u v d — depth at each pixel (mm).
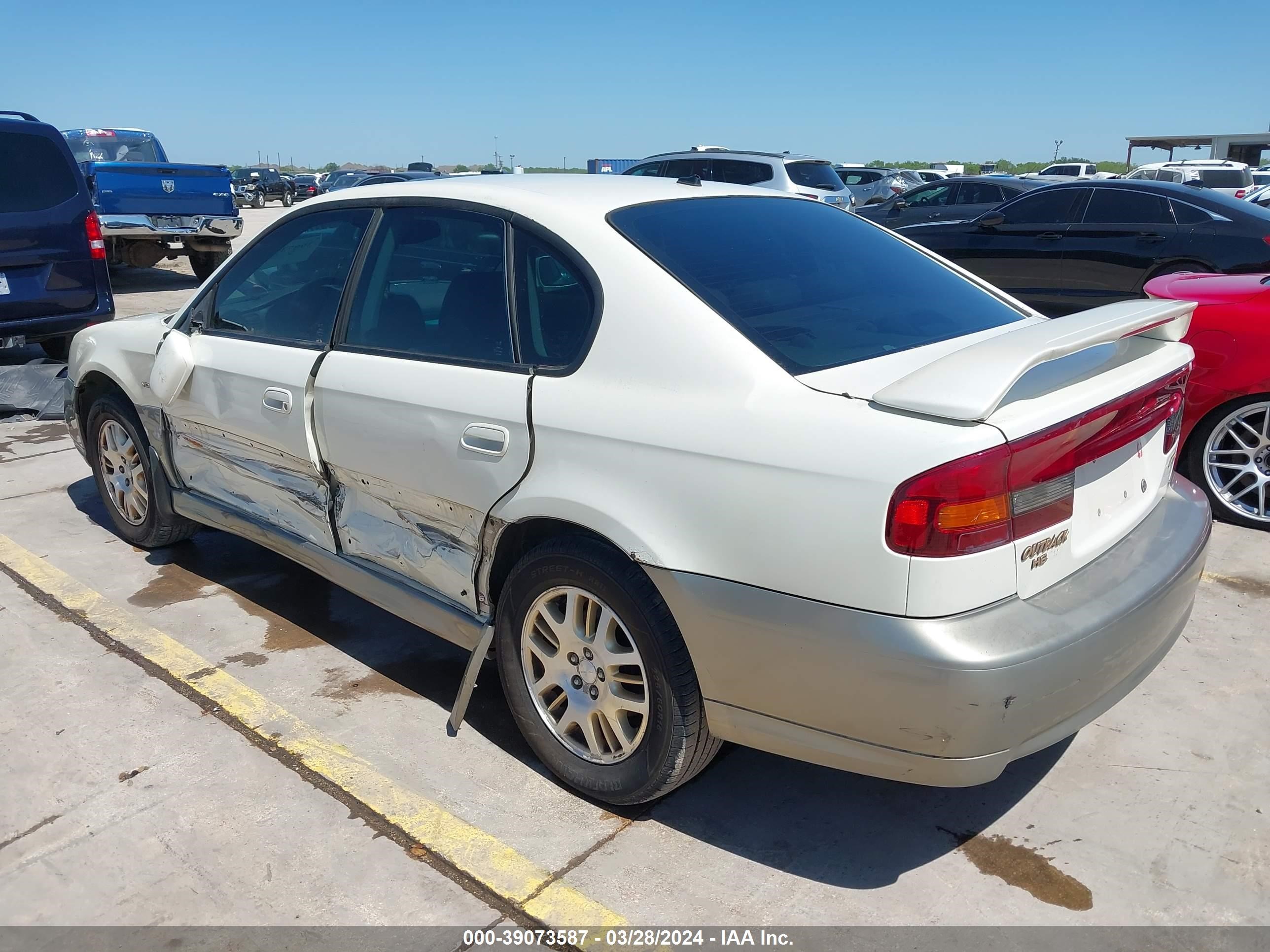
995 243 9383
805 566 2209
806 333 2574
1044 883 2502
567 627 2750
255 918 2418
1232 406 4574
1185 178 25766
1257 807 2756
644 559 2436
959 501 2070
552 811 2814
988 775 2195
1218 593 3996
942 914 2404
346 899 2480
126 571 4465
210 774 2975
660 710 2559
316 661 3654
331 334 3346
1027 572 2215
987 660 2074
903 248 3391
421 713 3312
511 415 2721
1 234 7113
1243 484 4684
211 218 13656
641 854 2631
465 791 2900
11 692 3438
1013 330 2979
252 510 3836
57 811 2816
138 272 16188
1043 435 2160
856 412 2236
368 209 3355
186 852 2646
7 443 6531
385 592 3281
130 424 4352
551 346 2738
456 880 2549
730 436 2328
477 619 3020
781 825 2746
